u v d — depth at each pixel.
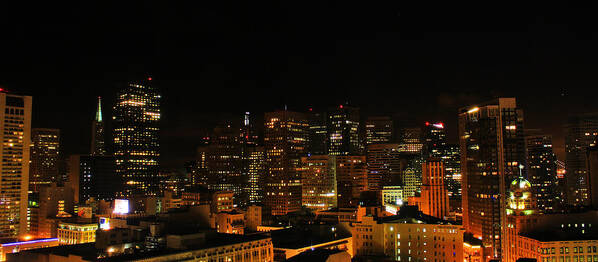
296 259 169.88
